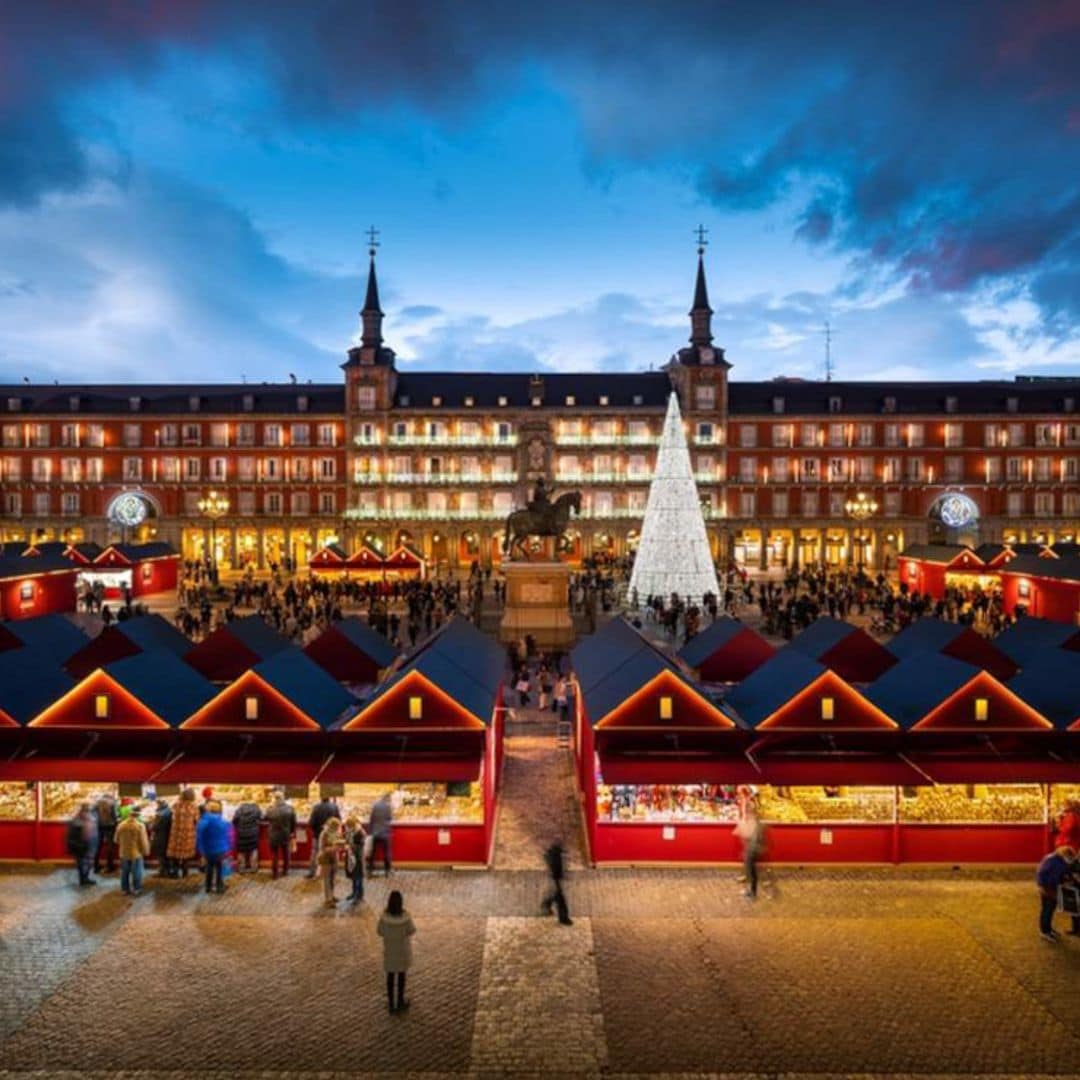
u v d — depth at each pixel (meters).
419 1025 14.88
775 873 20.88
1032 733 21.53
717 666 29.80
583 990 15.94
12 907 18.95
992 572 60.97
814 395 104.56
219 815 19.78
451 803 21.98
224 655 28.89
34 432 100.81
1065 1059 14.01
